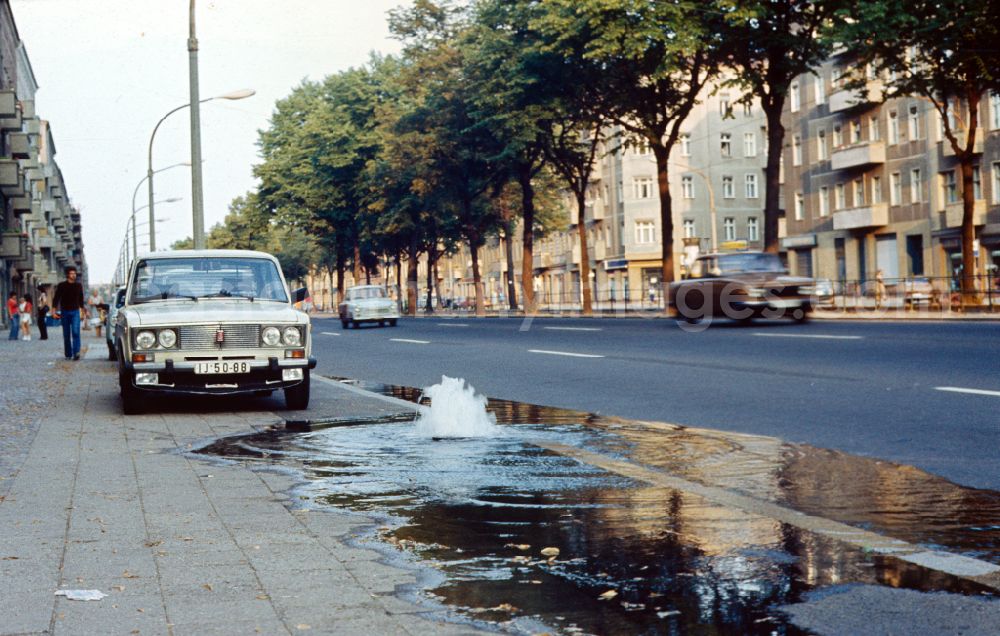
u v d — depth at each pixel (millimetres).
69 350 24391
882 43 32969
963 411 9875
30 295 87062
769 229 36406
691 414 10984
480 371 17828
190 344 12117
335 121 69625
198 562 5039
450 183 59844
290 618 4141
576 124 48656
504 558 5074
